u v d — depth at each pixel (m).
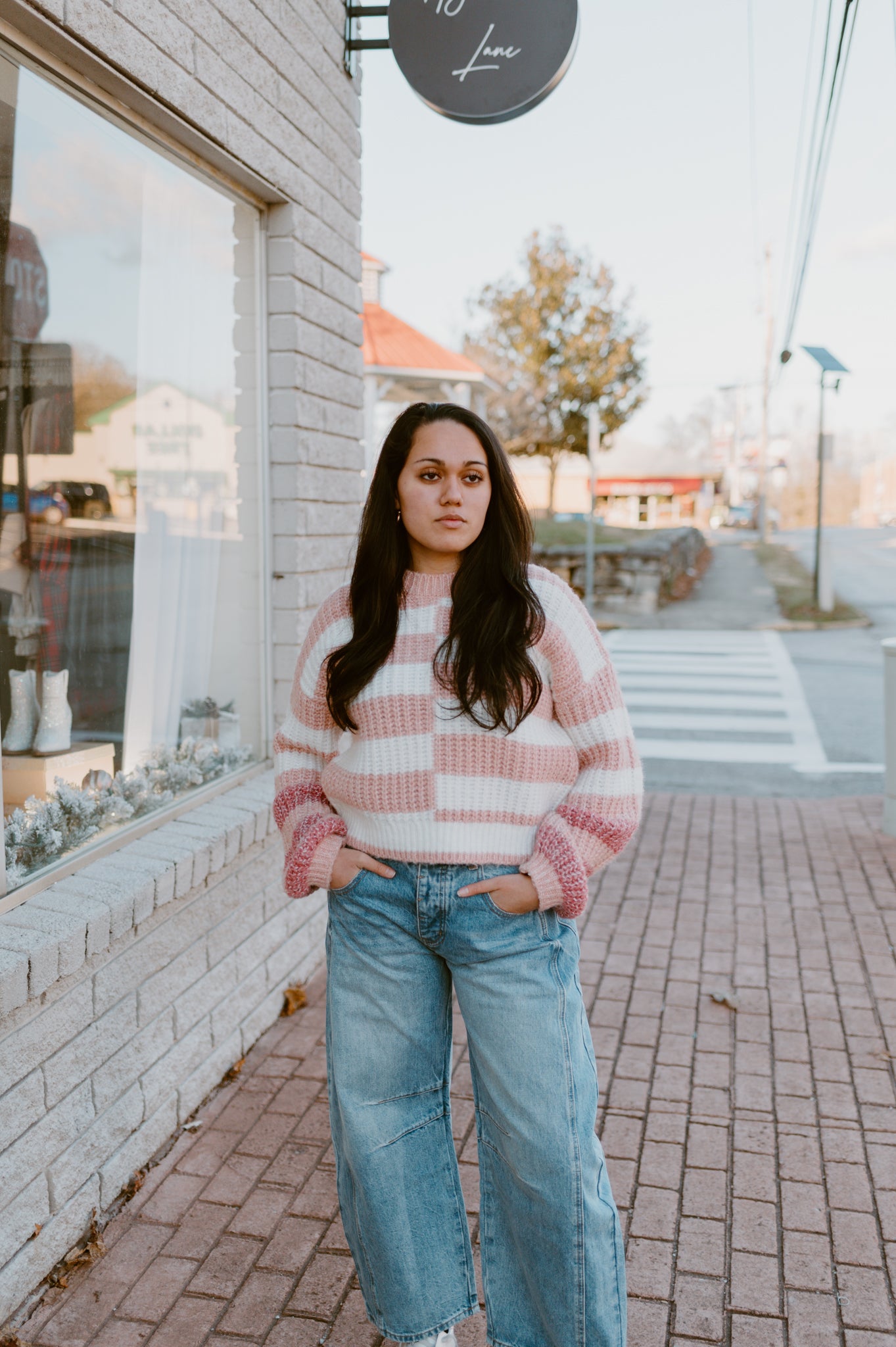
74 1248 2.36
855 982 3.83
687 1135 2.86
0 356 2.47
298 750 1.99
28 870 2.45
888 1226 2.48
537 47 3.37
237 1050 3.19
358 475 4.14
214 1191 2.58
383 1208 1.82
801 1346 2.11
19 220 2.49
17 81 2.36
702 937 4.29
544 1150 1.69
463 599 1.74
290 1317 2.18
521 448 26.38
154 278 3.06
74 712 2.75
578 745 1.79
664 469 38.41
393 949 1.78
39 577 2.62
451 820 1.72
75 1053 2.37
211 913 3.01
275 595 3.62
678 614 17.64
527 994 1.71
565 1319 1.73
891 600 19.19
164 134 2.86
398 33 3.49
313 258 3.63
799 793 6.91
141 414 3.03
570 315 25.06
